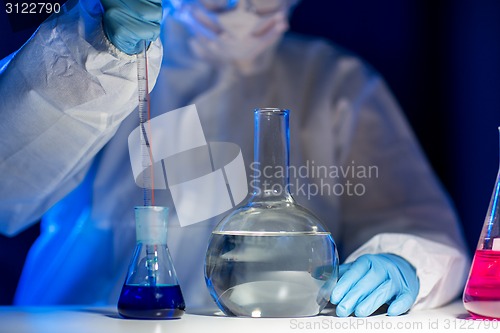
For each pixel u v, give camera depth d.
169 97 1.92
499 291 1.00
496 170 2.13
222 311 1.08
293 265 0.97
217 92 1.95
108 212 1.86
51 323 0.99
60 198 1.67
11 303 2.15
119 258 1.84
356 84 2.11
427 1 2.32
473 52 2.19
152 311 1.01
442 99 2.31
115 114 1.40
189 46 1.95
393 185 2.01
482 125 2.17
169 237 1.83
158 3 1.22
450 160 2.28
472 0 2.19
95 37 1.28
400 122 2.10
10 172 1.47
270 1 1.82
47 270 1.90
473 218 2.21
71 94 1.34
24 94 1.34
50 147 1.43
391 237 1.35
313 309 1.01
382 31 2.37
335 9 2.37
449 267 1.33
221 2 1.81
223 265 0.99
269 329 0.94
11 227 1.68
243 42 1.88
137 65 1.25
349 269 1.16
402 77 2.37
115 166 1.86
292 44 2.12
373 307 1.09
